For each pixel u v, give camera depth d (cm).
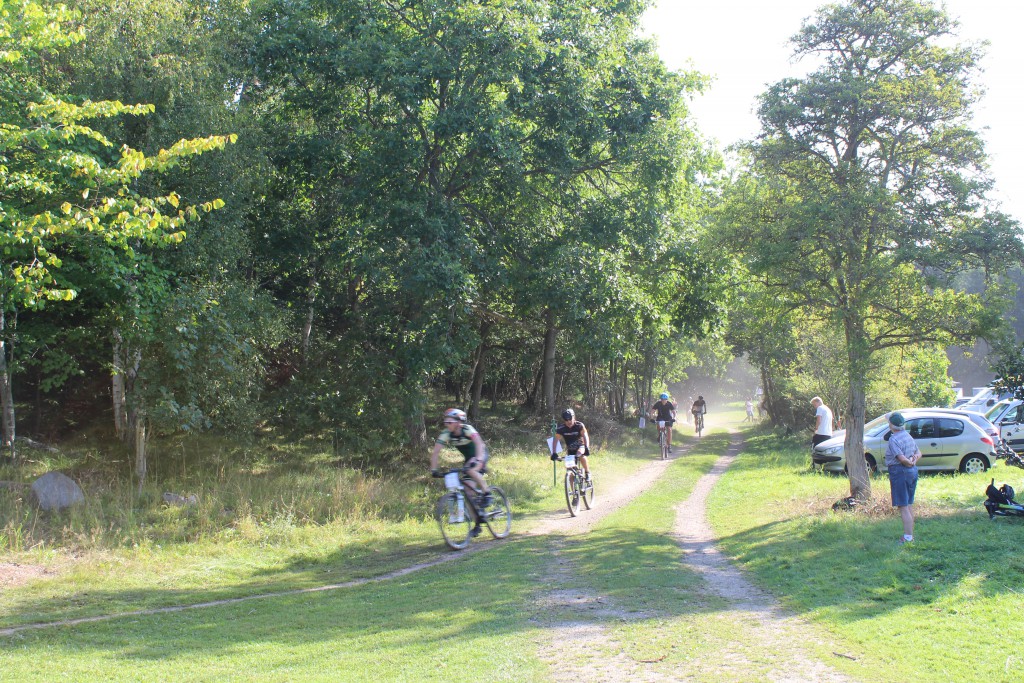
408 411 1864
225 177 1494
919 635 560
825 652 536
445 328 1788
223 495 1333
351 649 567
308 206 2084
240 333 1470
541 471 1964
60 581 832
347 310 2183
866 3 1198
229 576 905
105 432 1927
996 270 1079
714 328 2348
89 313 1559
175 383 1362
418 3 1781
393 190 1803
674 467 2177
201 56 1512
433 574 877
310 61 1791
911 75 1171
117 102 993
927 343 1210
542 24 1792
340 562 995
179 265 1446
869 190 1084
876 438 1753
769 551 935
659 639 575
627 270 2186
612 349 1944
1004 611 596
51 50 1070
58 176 1091
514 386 4419
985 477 1508
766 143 1233
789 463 2062
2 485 1173
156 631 638
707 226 1327
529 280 1912
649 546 1022
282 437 2055
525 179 1927
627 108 1942
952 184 1088
